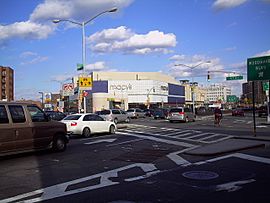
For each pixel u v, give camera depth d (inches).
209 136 798.5
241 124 1315.2
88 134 845.2
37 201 271.7
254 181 329.7
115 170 396.5
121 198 275.3
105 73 4635.8
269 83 1465.3
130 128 1133.7
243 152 527.2
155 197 277.4
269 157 472.1
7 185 328.8
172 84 4793.3
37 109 530.9
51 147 548.4
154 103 4215.1
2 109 472.4
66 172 388.5
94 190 303.1
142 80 4190.5
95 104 3319.4
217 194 284.4
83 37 1245.7
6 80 5605.3
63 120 842.8
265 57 714.8
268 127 1114.1
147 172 382.3
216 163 434.9
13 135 477.4
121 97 3580.2
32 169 410.6
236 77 2300.7
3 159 490.6
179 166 417.4
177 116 1526.8
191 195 282.2
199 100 6200.8
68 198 278.4
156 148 593.0
